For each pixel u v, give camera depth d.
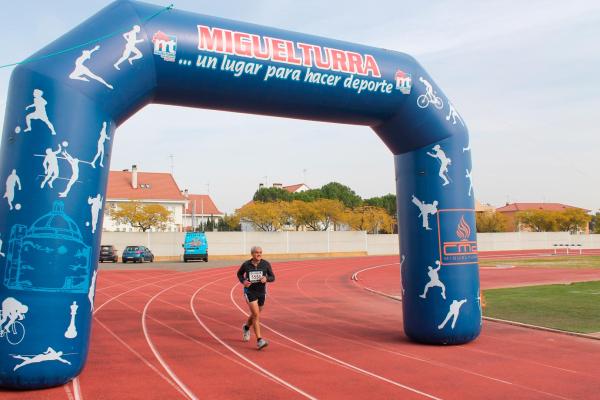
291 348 9.23
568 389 6.64
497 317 12.40
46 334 6.60
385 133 10.00
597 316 12.45
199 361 8.17
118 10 7.75
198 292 19.02
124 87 7.58
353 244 56.28
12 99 7.09
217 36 8.13
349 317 13.26
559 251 60.62
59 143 6.91
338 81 8.91
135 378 7.14
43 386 6.61
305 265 37.50
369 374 7.39
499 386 6.79
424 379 7.12
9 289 6.55
